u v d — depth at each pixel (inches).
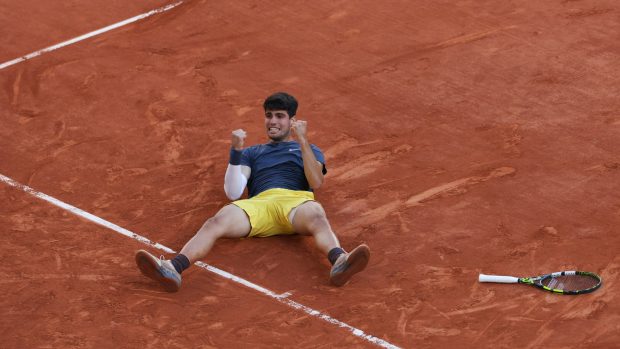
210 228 1291.8
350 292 1245.1
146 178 1473.9
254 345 1165.7
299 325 1192.8
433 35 1822.1
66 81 1716.3
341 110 1624.0
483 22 1856.5
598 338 1157.7
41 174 1483.8
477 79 1692.9
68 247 1331.2
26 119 1615.4
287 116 1408.7
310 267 1290.6
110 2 1963.6
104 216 1392.7
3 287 1259.8
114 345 1170.0
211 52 1793.8
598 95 1643.7
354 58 1764.3
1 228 1365.7
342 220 1375.5
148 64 1761.8
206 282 1264.8
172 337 1181.1
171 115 1617.9
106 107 1643.7
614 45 1777.8
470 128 1571.1
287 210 1321.4
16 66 1764.3
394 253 1311.5
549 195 1411.2
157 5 1950.1
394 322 1194.0
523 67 1722.4
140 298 1239.5
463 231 1346.0
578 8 1891.0
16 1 1964.8
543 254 1298.0
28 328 1198.3
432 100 1643.7
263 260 1301.7
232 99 1659.7
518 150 1512.1
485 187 1430.9
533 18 1862.7
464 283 1252.5
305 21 1878.7
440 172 1469.0
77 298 1242.0
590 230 1341.0
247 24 1876.2
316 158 1379.2
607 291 1227.9
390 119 1600.6
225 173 1478.8
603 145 1518.2
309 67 1744.6
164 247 1332.4
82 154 1529.3
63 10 1936.5
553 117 1589.6
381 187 1440.7
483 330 1177.4
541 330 1174.3
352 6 1923.0
